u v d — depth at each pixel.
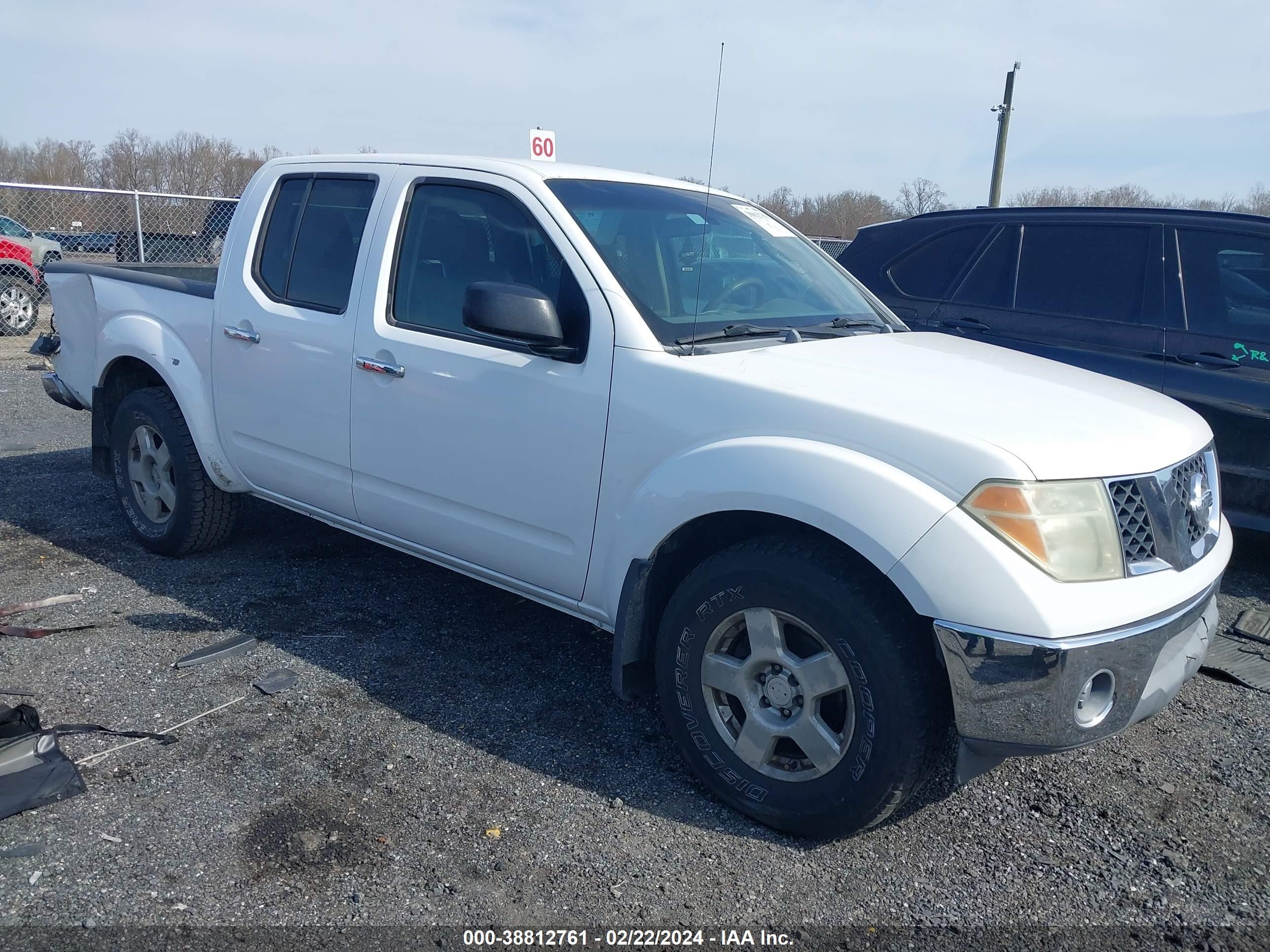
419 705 3.49
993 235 5.73
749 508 2.73
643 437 2.99
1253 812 3.04
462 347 3.44
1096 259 5.38
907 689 2.56
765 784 2.83
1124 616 2.48
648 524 2.95
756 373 2.89
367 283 3.77
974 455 2.48
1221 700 3.81
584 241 3.25
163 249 12.85
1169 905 2.60
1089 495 2.52
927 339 3.72
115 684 3.56
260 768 3.05
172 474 4.76
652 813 2.91
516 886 2.56
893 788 2.62
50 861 2.58
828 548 2.69
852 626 2.59
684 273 3.44
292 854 2.65
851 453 2.62
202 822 2.77
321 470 4.00
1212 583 2.80
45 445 7.16
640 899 2.54
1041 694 2.42
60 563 4.75
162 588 4.46
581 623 4.28
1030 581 2.41
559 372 3.19
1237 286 5.03
